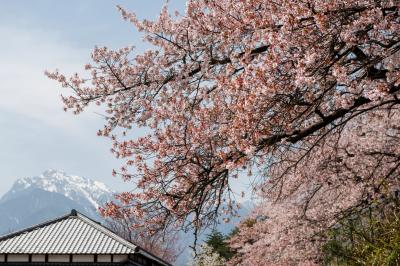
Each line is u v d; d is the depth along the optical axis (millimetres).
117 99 13812
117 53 13875
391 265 8859
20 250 24062
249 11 10297
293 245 20734
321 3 9250
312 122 12320
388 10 9492
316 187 19297
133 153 12547
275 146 10984
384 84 8859
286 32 9297
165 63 13312
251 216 31531
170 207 12039
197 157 11711
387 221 9750
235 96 10797
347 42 9109
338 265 11625
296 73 9523
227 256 52125
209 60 12547
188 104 12781
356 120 17391
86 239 25000
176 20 13328
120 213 12336
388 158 17109
